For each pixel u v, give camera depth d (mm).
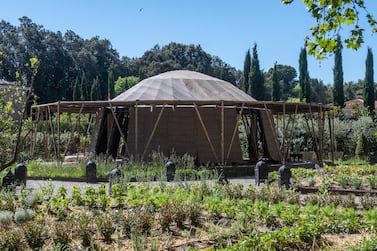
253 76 50812
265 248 6160
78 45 81562
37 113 23062
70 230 7316
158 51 93125
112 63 80812
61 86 68625
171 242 7168
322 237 7414
